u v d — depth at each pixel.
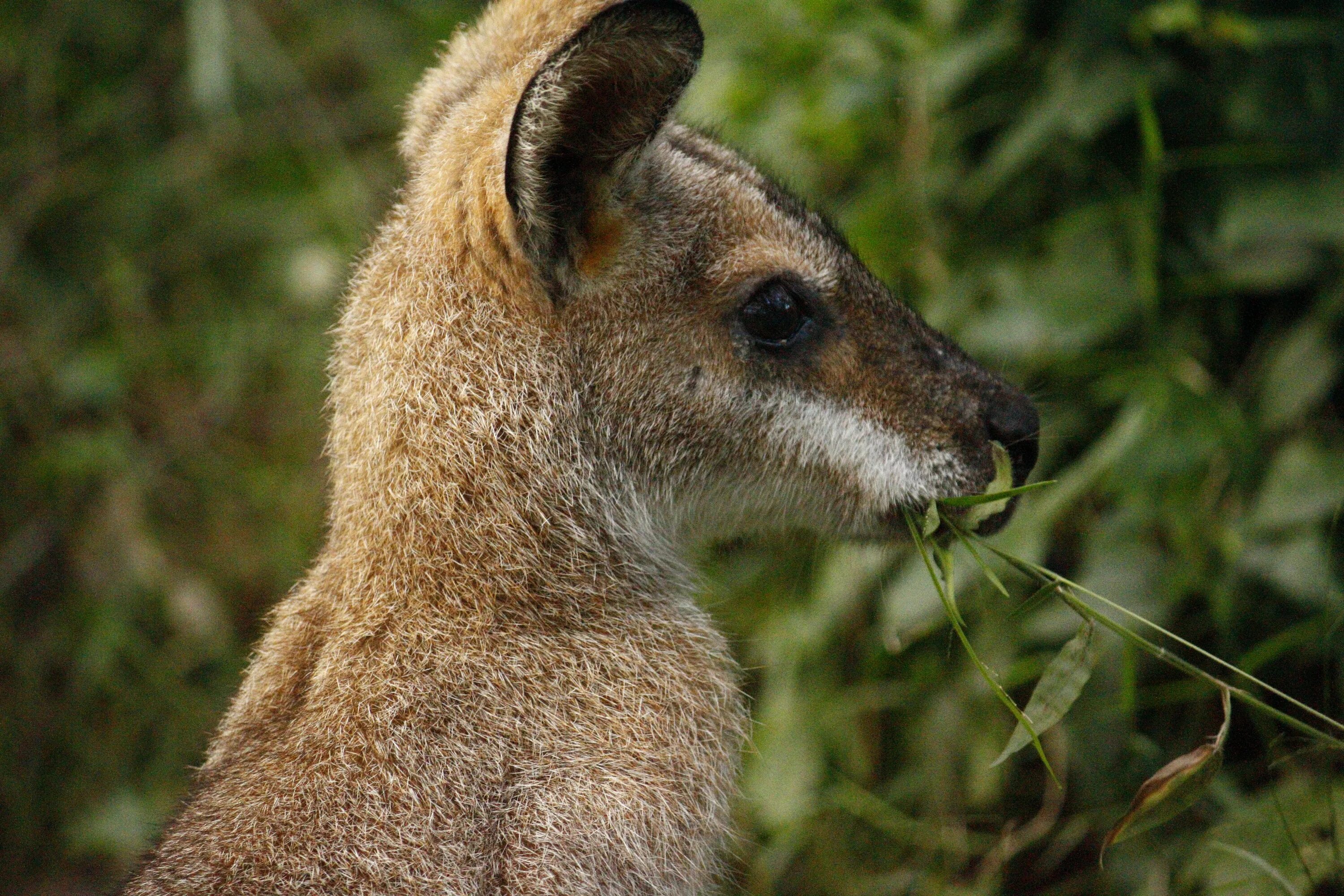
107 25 13.05
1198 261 8.61
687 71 6.41
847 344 7.22
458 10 12.96
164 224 12.81
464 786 6.31
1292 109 8.23
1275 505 7.89
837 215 9.49
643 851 6.42
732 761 7.08
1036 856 8.69
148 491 11.84
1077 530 8.93
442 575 6.68
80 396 11.75
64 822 11.09
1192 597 8.42
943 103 9.09
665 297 6.96
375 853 6.12
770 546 9.41
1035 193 9.20
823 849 9.12
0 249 12.22
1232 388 8.66
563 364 6.87
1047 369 8.77
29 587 11.61
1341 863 7.24
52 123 12.66
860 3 9.48
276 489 11.88
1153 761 8.07
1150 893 7.93
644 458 7.08
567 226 6.69
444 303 6.82
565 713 6.61
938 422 7.28
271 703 6.79
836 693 9.19
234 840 6.17
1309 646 7.93
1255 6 8.51
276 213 12.66
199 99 11.92
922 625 8.36
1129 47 8.55
